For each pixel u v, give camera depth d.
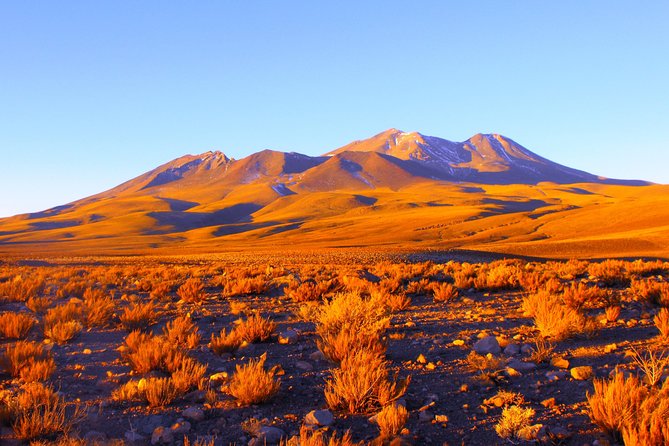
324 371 7.53
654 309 11.95
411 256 51.47
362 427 5.28
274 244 140.62
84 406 6.00
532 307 11.66
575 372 6.66
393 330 10.59
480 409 5.68
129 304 15.89
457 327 10.74
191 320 12.47
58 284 23.14
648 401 4.85
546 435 4.83
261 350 9.09
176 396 6.28
